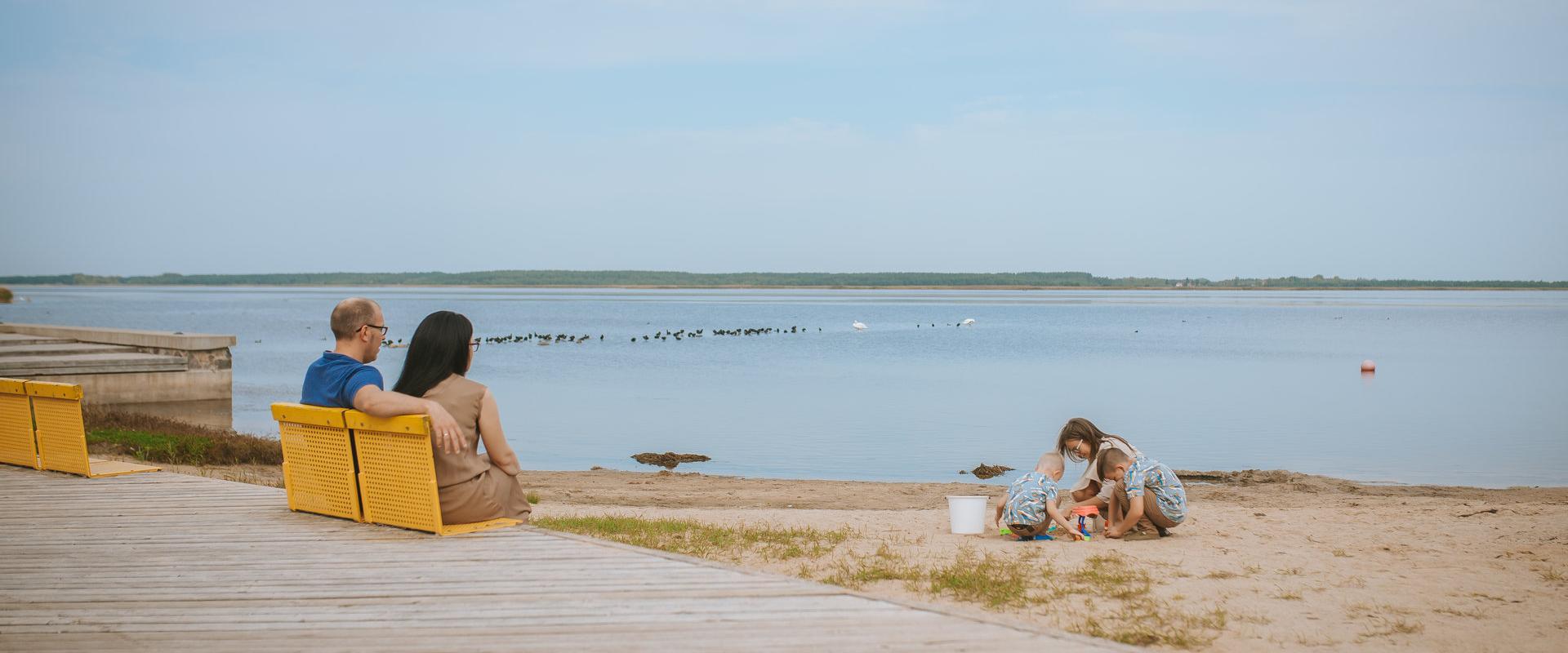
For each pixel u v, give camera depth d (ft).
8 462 32.42
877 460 63.00
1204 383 119.03
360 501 23.59
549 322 308.40
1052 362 154.61
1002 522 29.96
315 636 15.72
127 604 17.35
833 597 17.92
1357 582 22.34
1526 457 62.59
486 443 23.15
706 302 592.60
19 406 31.81
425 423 21.09
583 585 18.47
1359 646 17.66
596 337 227.61
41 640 15.51
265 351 168.55
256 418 81.97
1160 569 23.80
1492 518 32.40
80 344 83.66
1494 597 21.01
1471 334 243.40
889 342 210.59
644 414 88.28
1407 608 20.11
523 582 18.67
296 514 24.56
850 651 15.10
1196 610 19.95
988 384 116.98
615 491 47.57
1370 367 132.36
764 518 35.42
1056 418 84.53
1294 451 65.00
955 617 16.75
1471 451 65.51
